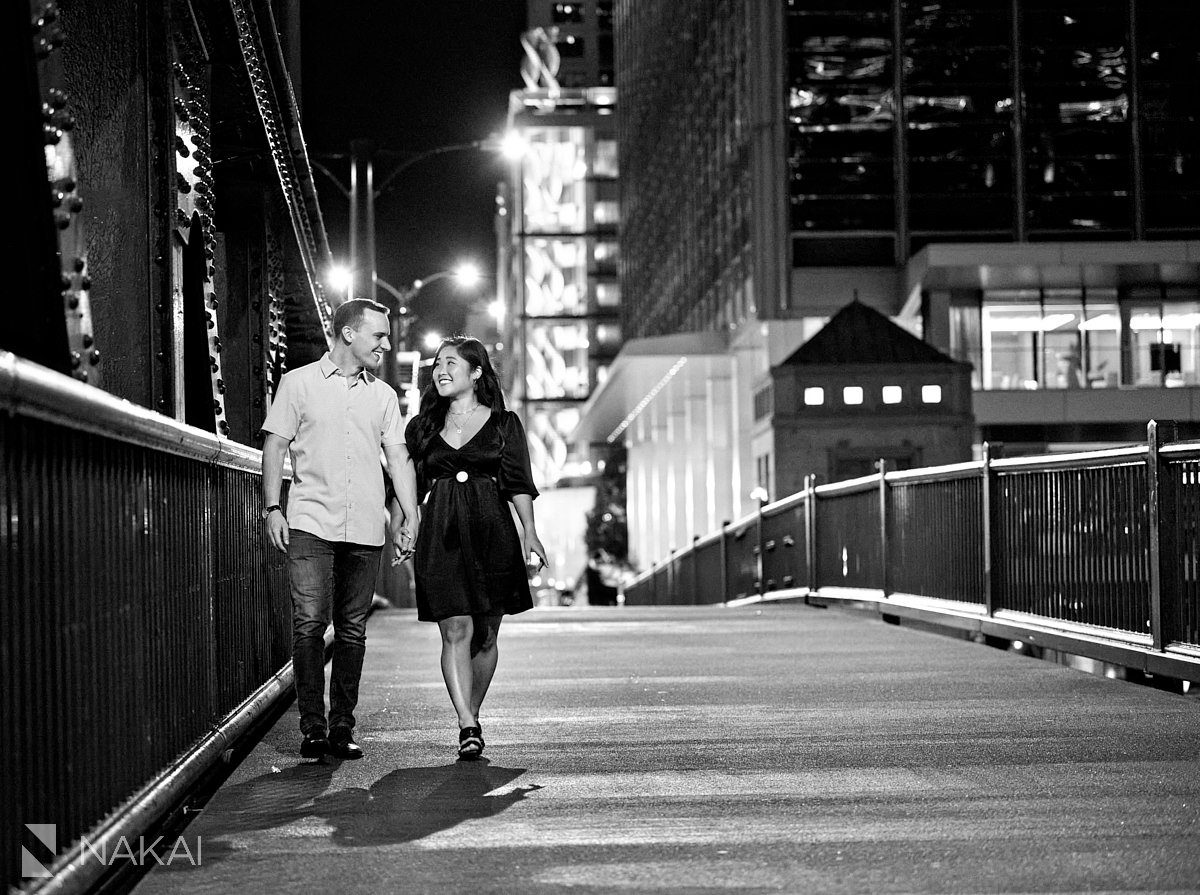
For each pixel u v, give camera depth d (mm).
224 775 7148
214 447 6848
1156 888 4859
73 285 4996
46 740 4180
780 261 53250
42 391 3980
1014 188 53625
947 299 53719
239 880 4992
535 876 5039
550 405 158250
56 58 4992
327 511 7391
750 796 6500
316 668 7453
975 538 13898
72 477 4516
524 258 159875
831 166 53594
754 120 53656
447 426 7582
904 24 53594
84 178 6480
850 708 9367
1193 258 50969
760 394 55594
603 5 171125
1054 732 8281
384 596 24219
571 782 6844
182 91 8055
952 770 7109
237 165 11477
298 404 7418
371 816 6074
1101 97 53781
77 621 4543
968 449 42875
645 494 90875
